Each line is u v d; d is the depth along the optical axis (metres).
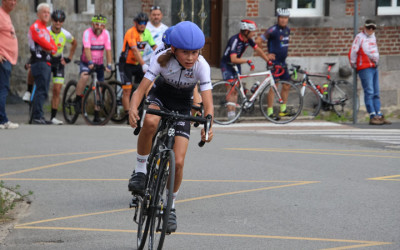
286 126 23.91
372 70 24.20
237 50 24.47
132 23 27.97
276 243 10.19
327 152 18.06
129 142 19.34
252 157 17.25
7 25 21.00
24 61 35.25
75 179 14.81
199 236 10.63
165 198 9.73
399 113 28.42
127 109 24.58
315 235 10.57
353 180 14.57
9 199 12.70
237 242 10.28
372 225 11.09
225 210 12.20
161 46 10.35
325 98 26.88
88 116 27.06
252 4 27.72
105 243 10.32
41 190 13.84
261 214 11.90
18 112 30.45
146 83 10.24
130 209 12.38
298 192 13.48
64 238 10.59
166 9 28.20
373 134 21.58
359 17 28.00
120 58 24.33
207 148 18.48
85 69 24.73
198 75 10.26
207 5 29.14
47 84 23.98
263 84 24.81
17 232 10.95
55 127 22.55
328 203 12.59
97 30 24.41
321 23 27.86
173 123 9.67
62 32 24.44
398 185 14.07
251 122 25.48
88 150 18.06
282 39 25.16
